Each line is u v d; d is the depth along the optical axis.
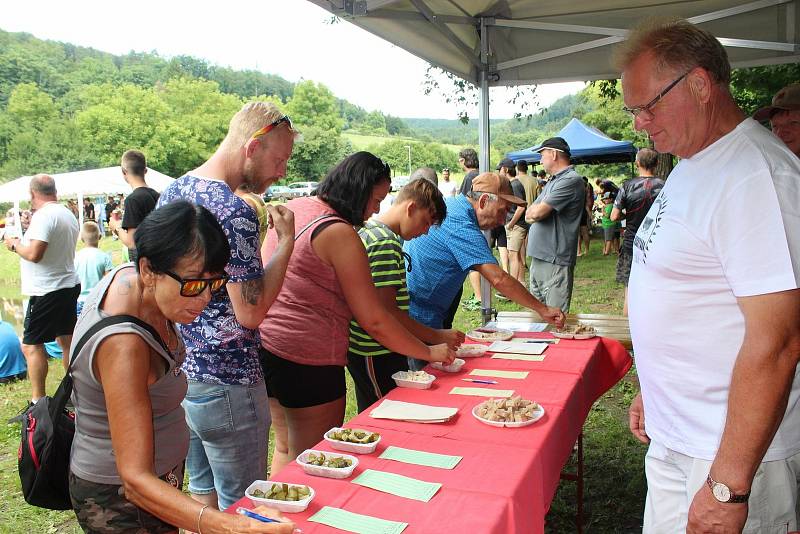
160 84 75.88
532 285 5.09
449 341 2.74
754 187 1.31
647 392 1.67
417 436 1.83
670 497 1.64
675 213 1.47
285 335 2.27
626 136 26.84
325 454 1.66
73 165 56.28
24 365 5.25
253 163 1.98
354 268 2.19
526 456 1.66
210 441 1.95
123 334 1.27
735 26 4.46
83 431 1.40
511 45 4.82
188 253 1.27
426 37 4.17
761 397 1.28
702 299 1.45
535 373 2.47
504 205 3.01
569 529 2.89
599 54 4.68
